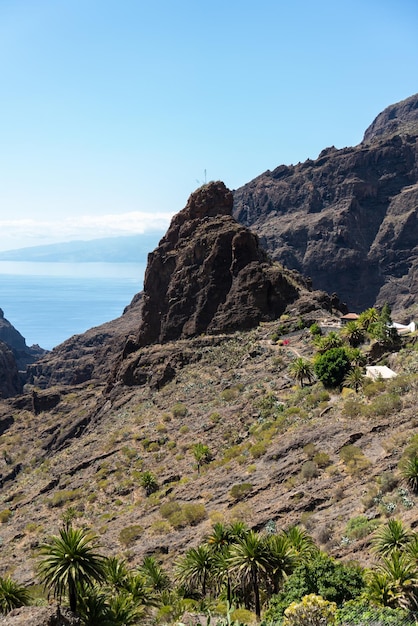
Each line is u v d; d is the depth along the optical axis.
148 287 159.75
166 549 66.94
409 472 56.56
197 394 121.19
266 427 93.69
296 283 156.88
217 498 76.31
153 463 100.31
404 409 76.38
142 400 133.88
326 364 99.31
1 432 187.12
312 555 45.94
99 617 39.34
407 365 95.25
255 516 65.12
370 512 56.16
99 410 148.50
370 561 46.75
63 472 114.25
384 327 108.56
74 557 40.03
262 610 45.34
